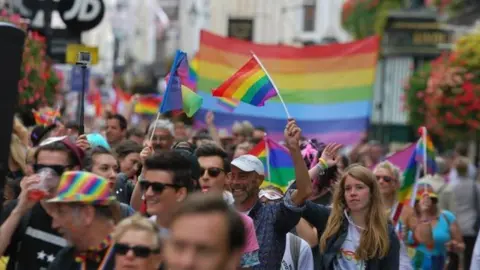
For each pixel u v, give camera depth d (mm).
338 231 19156
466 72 58469
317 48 32312
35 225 14523
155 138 25219
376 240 18859
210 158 17750
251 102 21594
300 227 19938
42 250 14500
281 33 112500
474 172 41188
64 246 14414
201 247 9750
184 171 14930
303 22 112375
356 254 18938
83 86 25109
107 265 13305
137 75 117188
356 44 32156
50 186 14078
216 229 9758
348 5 100375
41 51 38281
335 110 32281
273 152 23844
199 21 129000
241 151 25766
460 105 58719
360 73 32156
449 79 58344
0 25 12648
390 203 23891
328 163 20281
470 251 36031
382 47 88438
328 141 32312
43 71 38062
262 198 19328
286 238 18156
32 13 45688
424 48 87750
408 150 27641
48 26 41719
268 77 21406
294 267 18125
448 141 62469
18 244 14625
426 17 87375
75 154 15078
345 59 32125
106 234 13555
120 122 29750
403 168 27578
